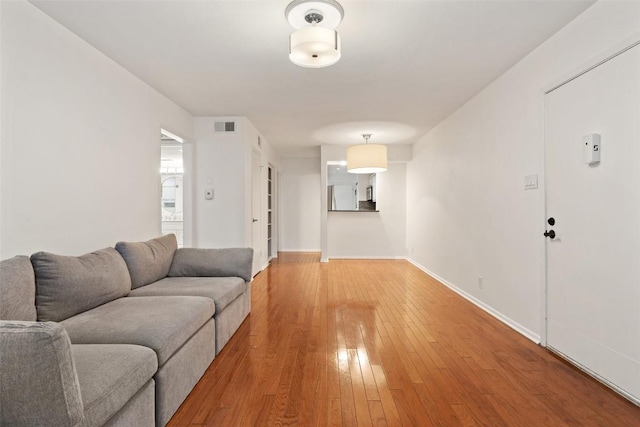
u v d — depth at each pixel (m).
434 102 3.89
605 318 1.96
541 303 2.52
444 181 4.64
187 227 4.49
